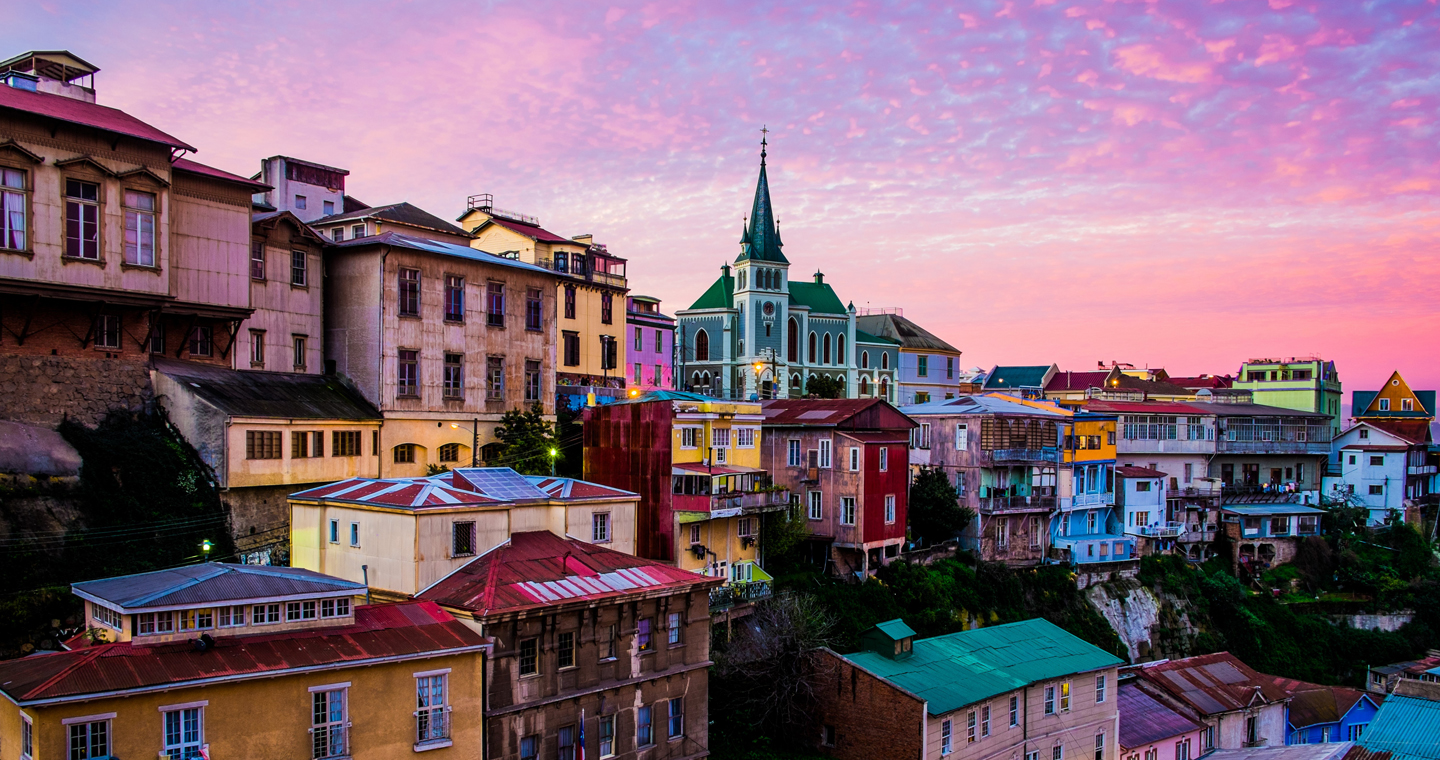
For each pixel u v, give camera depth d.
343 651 28.27
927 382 123.31
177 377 43.81
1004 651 47.78
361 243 51.59
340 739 27.78
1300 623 76.56
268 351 50.19
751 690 44.34
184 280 45.19
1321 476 100.06
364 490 38.12
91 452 40.16
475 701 30.70
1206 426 90.62
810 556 59.41
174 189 44.94
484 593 32.56
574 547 38.72
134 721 24.59
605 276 73.69
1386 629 80.12
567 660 33.81
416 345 52.69
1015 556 69.50
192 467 42.66
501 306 57.44
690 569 49.97
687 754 37.59
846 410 60.31
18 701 23.19
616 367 74.38
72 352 41.41
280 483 44.41
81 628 34.66
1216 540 85.31
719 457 55.28
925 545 64.94
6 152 37.88
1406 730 41.06
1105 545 72.81
